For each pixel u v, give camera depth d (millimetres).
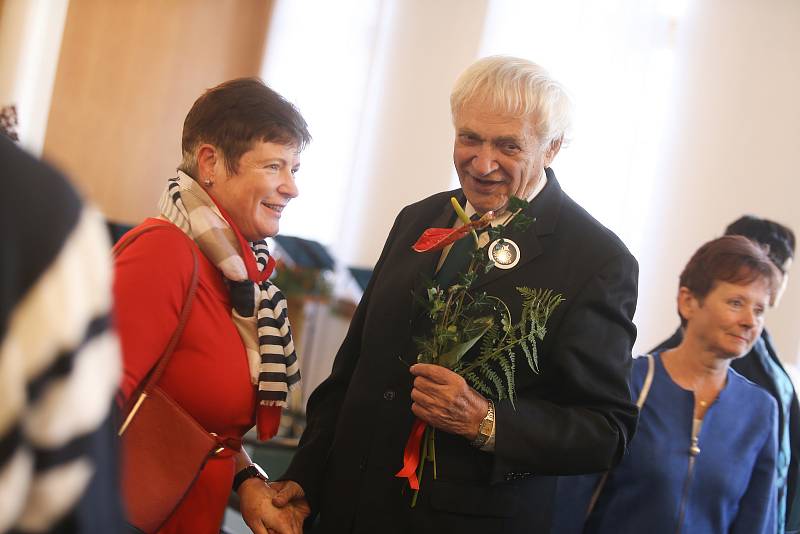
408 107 8375
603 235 2350
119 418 1799
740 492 2820
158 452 1974
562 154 6914
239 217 2229
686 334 2908
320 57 8867
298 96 8914
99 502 886
